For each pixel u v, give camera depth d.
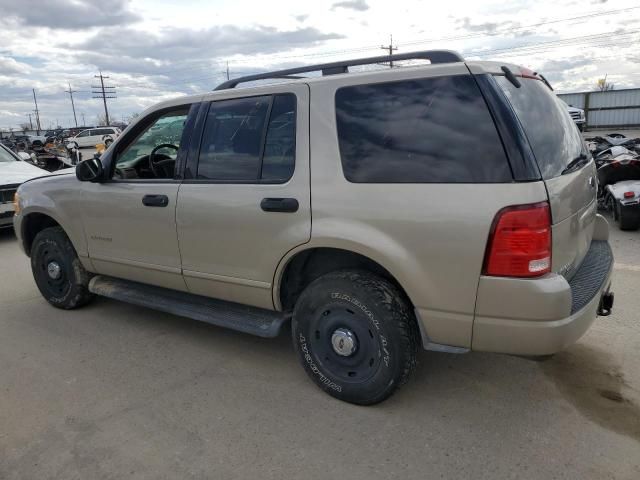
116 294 4.32
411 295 2.77
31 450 2.80
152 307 4.03
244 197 3.28
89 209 4.26
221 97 3.54
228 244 3.41
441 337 2.77
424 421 2.96
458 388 3.30
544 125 2.85
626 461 2.59
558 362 3.57
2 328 4.53
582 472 2.52
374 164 2.83
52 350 4.05
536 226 2.45
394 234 2.74
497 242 2.49
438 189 2.63
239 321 3.52
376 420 2.99
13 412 3.18
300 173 3.06
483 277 2.55
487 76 2.61
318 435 2.87
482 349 2.69
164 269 3.87
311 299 3.13
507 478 2.49
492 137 2.54
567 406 3.07
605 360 3.58
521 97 2.77
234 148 3.41
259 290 3.36
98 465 2.67
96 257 4.36
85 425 3.02
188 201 3.56
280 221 3.13
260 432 2.91
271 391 3.34
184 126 3.71
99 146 17.47
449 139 2.64
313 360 3.24
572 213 2.81
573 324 2.56
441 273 2.65
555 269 2.62
